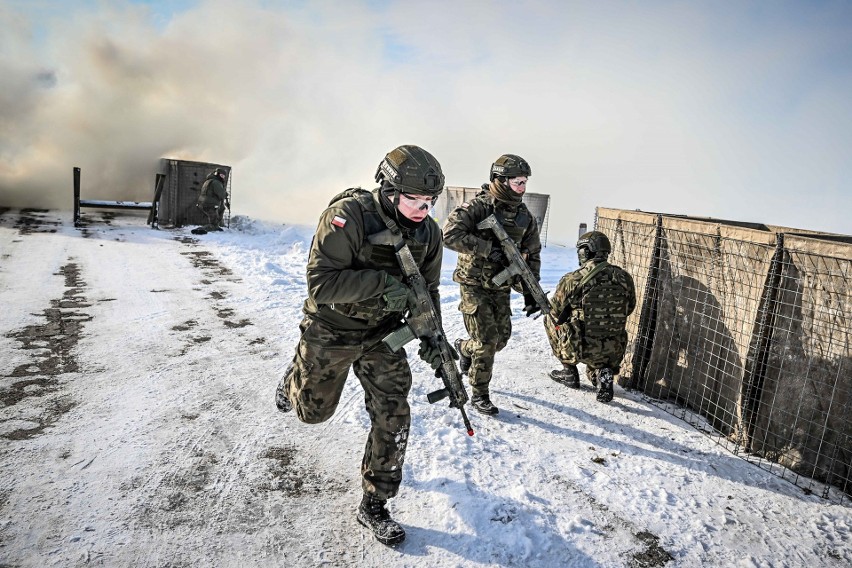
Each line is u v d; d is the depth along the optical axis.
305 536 2.71
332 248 2.51
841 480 3.41
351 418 3.92
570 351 4.60
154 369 4.63
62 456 3.24
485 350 4.12
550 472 3.43
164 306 6.57
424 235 2.79
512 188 4.08
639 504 3.16
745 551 2.84
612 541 2.84
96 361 4.73
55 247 9.78
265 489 3.06
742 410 3.88
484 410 4.18
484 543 2.74
